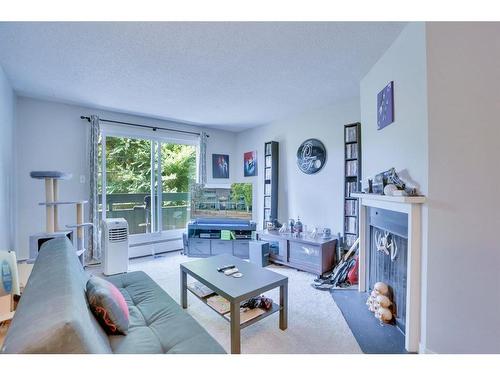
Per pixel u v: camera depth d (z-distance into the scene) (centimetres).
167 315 151
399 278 198
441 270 153
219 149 512
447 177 152
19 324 87
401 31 185
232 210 412
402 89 186
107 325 127
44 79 263
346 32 186
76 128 350
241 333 188
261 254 344
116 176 391
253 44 201
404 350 168
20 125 310
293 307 230
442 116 152
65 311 89
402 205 174
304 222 396
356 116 326
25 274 222
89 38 190
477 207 148
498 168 146
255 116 415
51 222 277
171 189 452
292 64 236
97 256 354
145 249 413
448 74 151
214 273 204
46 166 328
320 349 170
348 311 220
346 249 322
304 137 394
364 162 261
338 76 262
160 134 432
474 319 150
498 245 146
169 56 219
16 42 195
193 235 413
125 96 316
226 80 271
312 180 384
